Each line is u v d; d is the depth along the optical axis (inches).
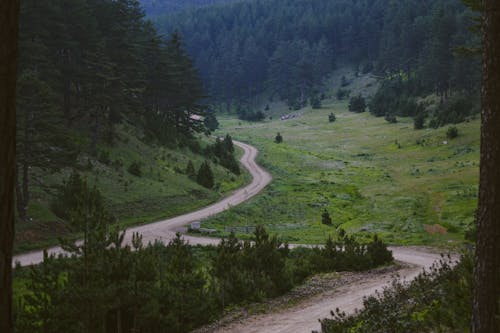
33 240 1194.6
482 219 211.3
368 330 356.2
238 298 673.6
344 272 903.7
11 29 100.8
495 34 201.6
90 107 2080.5
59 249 1149.1
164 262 711.1
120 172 1996.8
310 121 5575.8
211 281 685.3
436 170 2479.1
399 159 3061.0
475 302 217.6
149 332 498.6
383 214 1726.1
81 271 457.7
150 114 2923.2
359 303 637.9
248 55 7790.4
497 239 207.5
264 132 5024.6
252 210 1940.2
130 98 2373.3
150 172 2193.7
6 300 102.0
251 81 7815.0
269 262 748.6
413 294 423.2
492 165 205.9
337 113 5969.5
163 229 1549.0
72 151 1409.9
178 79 2984.7
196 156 2910.9
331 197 2209.6
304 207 2034.9
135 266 514.3
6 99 100.3
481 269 212.8
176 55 3280.0
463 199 1721.2
